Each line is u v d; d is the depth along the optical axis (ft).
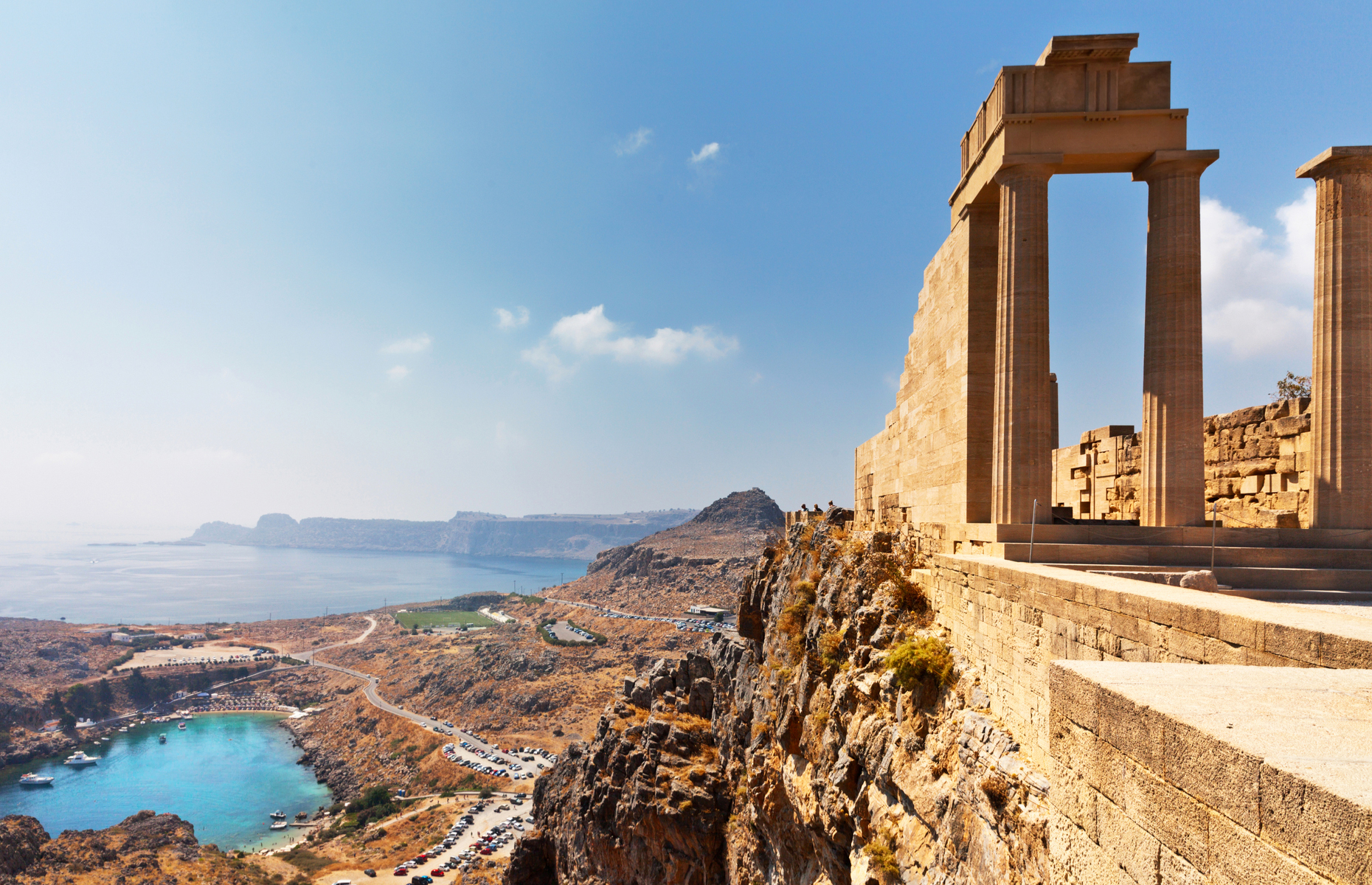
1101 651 39.83
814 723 88.02
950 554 72.38
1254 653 28.66
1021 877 42.39
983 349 73.15
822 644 89.30
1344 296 61.11
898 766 61.82
